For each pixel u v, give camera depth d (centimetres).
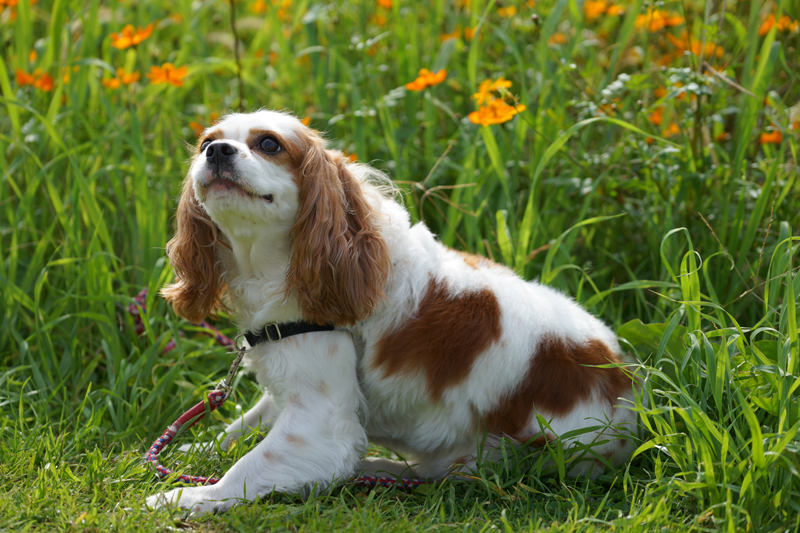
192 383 334
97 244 356
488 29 517
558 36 460
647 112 368
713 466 221
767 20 405
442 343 248
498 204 407
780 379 222
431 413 256
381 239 250
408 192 345
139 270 371
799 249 341
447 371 248
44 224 396
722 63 453
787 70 380
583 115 400
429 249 260
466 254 279
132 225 381
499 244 345
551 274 328
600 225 405
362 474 252
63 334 344
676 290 329
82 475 245
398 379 249
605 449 257
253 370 259
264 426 282
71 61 421
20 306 353
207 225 269
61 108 469
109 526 210
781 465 212
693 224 377
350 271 243
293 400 244
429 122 433
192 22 552
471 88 440
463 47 477
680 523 215
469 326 248
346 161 265
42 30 590
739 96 412
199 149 261
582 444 243
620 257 396
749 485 208
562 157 407
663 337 247
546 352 254
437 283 253
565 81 433
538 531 210
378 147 455
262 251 252
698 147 397
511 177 424
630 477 241
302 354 242
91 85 461
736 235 349
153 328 354
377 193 269
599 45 518
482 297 254
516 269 337
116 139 400
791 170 374
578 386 254
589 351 261
